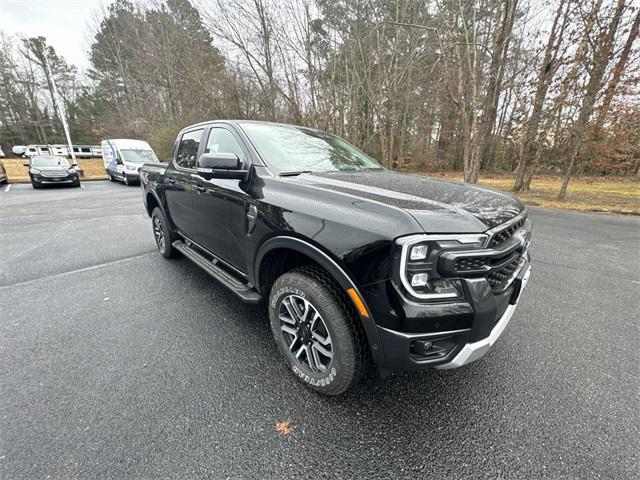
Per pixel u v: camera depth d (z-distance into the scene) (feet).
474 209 5.41
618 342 8.02
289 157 8.10
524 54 37.55
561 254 15.42
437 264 4.63
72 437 5.08
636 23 27.48
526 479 4.54
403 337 4.66
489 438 5.21
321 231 5.46
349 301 5.47
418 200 5.49
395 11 43.57
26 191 41.96
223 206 8.19
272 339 8.03
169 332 8.30
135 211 26.53
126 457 4.77
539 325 8.83
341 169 8.55
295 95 48.32
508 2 30.12
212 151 9.50
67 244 16.66
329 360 5.88
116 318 8.98
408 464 4.75
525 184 40.96
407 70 48.49
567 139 35.99
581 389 6.35
